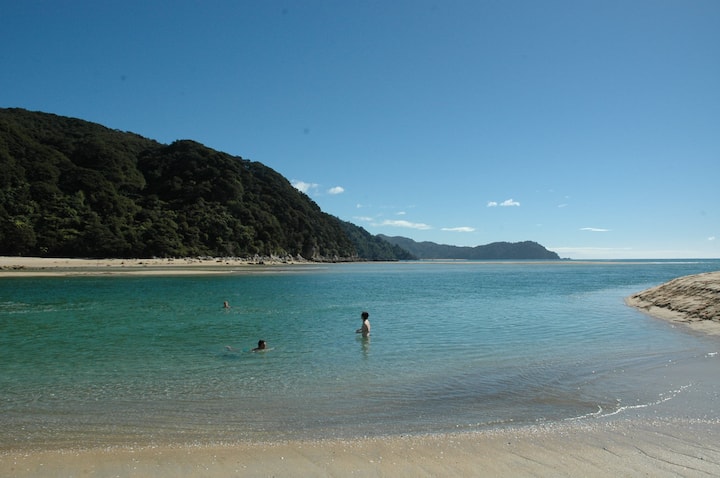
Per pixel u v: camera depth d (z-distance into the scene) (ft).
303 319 74.95
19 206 302.66
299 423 26.61
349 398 31.65
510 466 20.15
